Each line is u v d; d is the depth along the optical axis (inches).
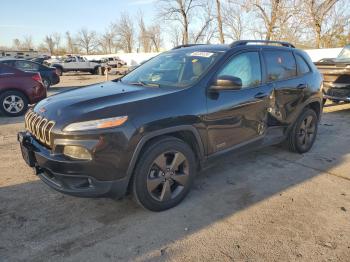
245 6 1028.5
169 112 126.8
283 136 191.3
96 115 115.2
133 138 118.0
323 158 200.5
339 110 367.9
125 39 2696.9
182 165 137.3
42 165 122.0
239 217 131.3
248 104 157.9
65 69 1162.0
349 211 137.0
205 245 113.3
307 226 125.3
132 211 135.2
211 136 143.9
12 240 115.4
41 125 123.9
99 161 114.3
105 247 112.0
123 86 152.5
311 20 954.1
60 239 116.3
